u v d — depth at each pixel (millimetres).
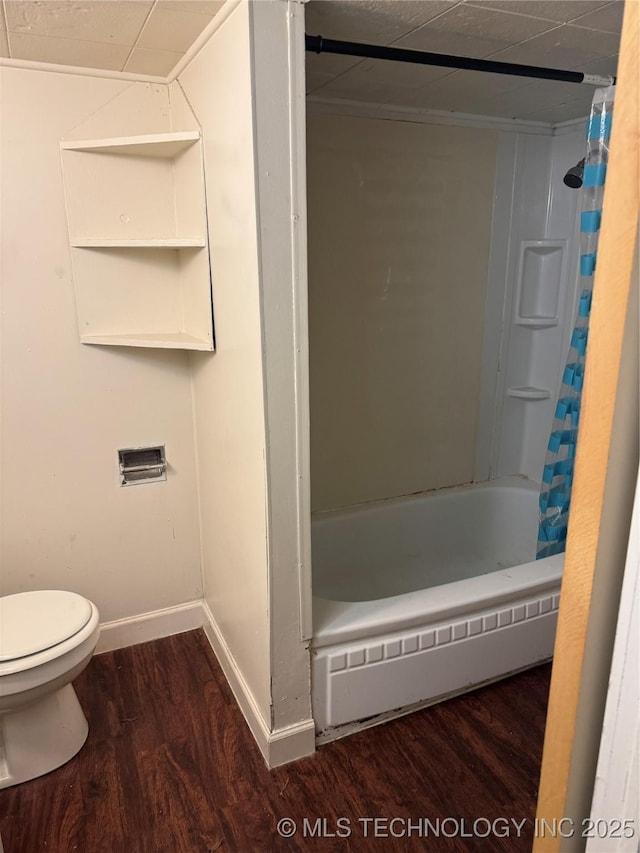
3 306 1903
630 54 535
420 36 1637
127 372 2131
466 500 2875
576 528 660
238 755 1829
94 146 1834
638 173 543
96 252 1980
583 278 2164
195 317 2000
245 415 1647
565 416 2305
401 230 2473
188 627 2467
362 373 2555
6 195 1840
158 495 2283
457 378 2797
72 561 2195
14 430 2002
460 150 2504
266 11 1289
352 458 2643
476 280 2707
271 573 1621
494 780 1741
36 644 1624
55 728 1771
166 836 1575
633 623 596
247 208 1414
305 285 1479
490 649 2016
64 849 1543
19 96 1796
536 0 1406
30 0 1339
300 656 1734
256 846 1550
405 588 2699
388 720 1965
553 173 2715
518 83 2035
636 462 629
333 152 2260
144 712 2010
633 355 593
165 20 1470
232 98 1422
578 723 704
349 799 1680
